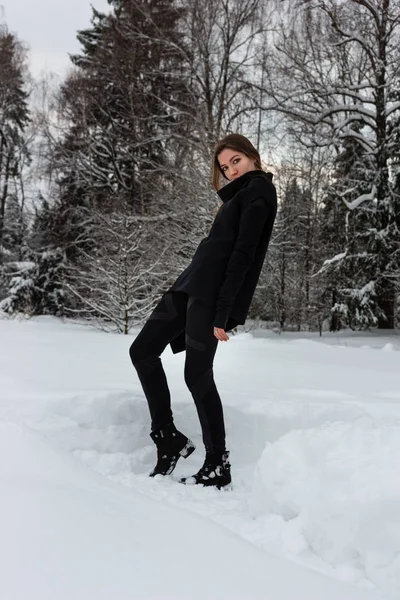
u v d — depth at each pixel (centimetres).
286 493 159
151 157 1614
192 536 116
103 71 1700
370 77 1464
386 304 1512
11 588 87
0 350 446
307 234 1496
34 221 2059
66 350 458
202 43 1571
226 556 108
